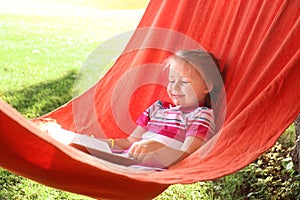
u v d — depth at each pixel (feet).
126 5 42.50
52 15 37.27
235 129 9.50
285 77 9.44
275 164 14.48
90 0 44.01
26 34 31.22
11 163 7.92
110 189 8.52
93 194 8.91
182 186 14.26
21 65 25.09
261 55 10.44
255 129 9.36
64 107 11.98
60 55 27.09
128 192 8.61
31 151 7.63
